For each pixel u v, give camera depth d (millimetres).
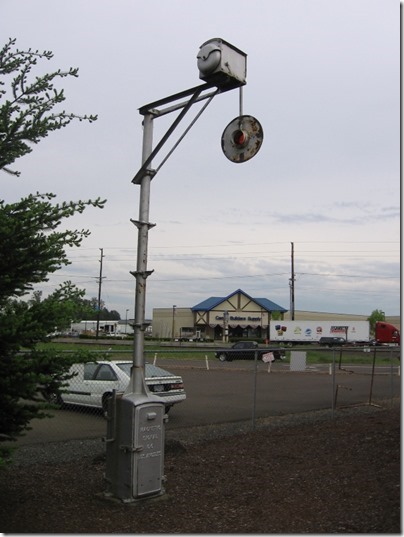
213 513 5176
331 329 58375
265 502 5523
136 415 5289
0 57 5066
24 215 4535
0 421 4535
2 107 4828
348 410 12516
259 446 8227
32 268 4719
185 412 12211
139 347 5527
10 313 4617
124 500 5277
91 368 11398
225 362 33969
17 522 4805
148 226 5672
